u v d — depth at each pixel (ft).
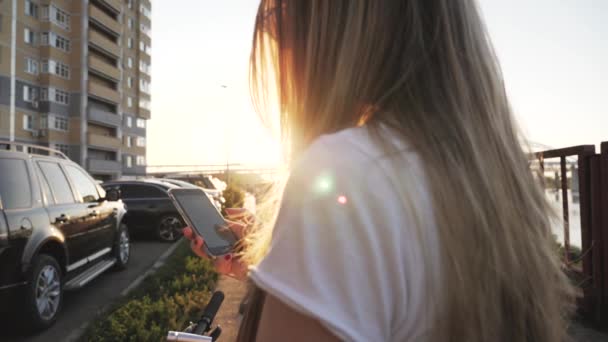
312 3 2.57
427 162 2.09
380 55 2.39
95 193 22.11
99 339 12.92
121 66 212.02
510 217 2.27
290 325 1.92
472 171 2.20
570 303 2.72
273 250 1.98
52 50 171.22
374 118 2.26
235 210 5.03
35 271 14.25
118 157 212.02
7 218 13.35
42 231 14.96
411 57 2.35
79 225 18.42
